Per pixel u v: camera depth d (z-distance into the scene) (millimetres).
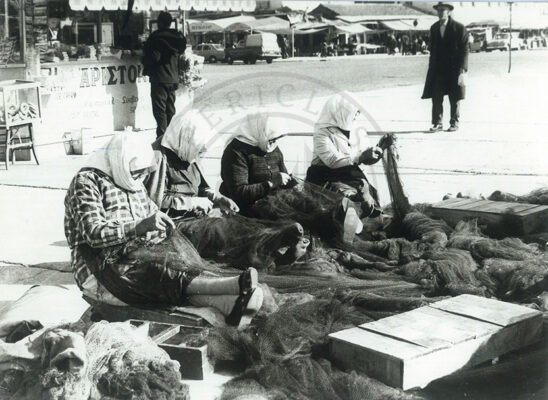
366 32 16969
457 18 15617
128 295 4016
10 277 5184
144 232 3920
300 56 17703
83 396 3293
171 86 10031
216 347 3775
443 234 5355
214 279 3932
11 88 8781
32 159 9375
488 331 3812
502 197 6508
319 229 5207
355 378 3465
